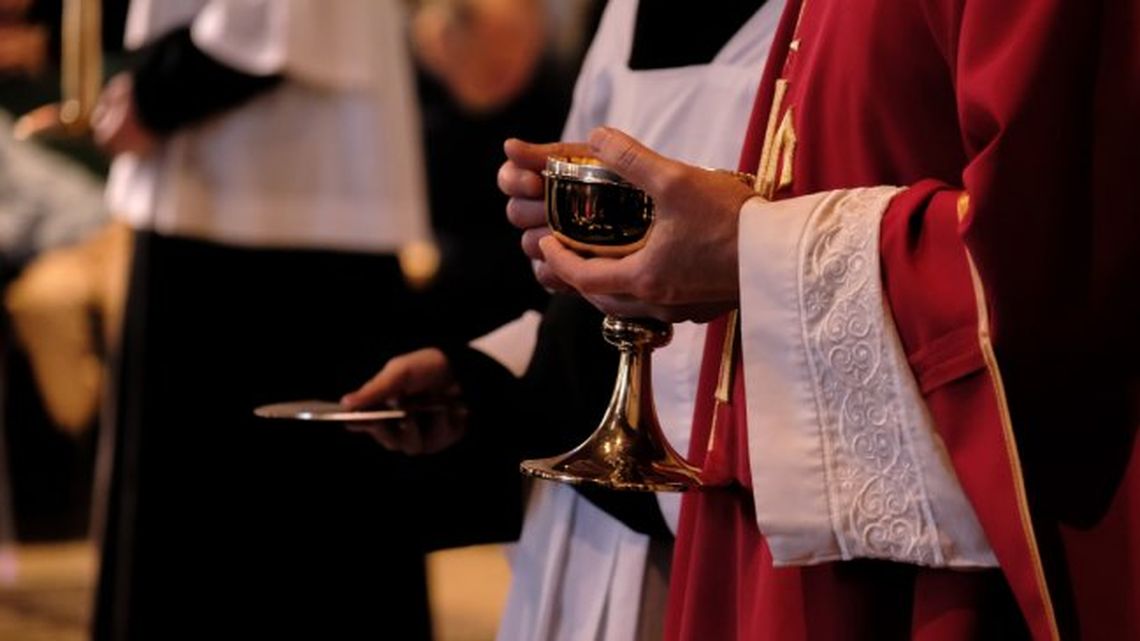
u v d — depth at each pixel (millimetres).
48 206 14180
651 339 3658
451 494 4879
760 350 3291
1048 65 3064
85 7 9008
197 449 8898
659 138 4473
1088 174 3094
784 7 3949
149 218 8906
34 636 11500
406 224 9188
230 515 8898
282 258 8945
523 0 13828
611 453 3623
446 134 13766
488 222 13742
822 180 3512
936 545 3158
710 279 3350
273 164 8914
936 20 3322
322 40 8867
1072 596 3154
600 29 4918
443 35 13773
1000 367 3090
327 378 9062
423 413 4734
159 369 8898
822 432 3258
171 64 8664
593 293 3479
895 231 3184
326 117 9008
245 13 8758
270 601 8891
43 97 14008
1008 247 3049
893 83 3391
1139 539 3117
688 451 3996
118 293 14195
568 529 4723
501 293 13617
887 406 3182
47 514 14180
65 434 14172
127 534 8961
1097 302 3082
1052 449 3158
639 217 3445
